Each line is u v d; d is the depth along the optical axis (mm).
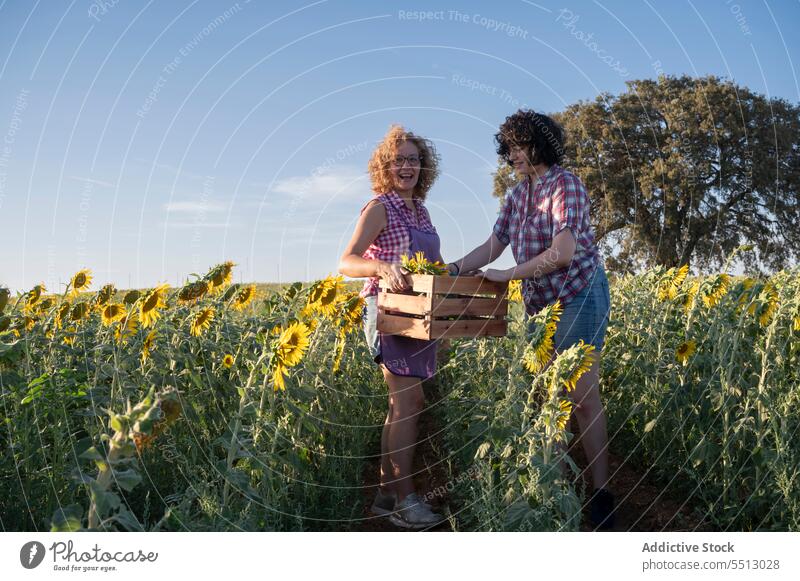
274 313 4324
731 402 3865
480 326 3879
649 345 4898
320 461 4086
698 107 26141
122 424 1949
